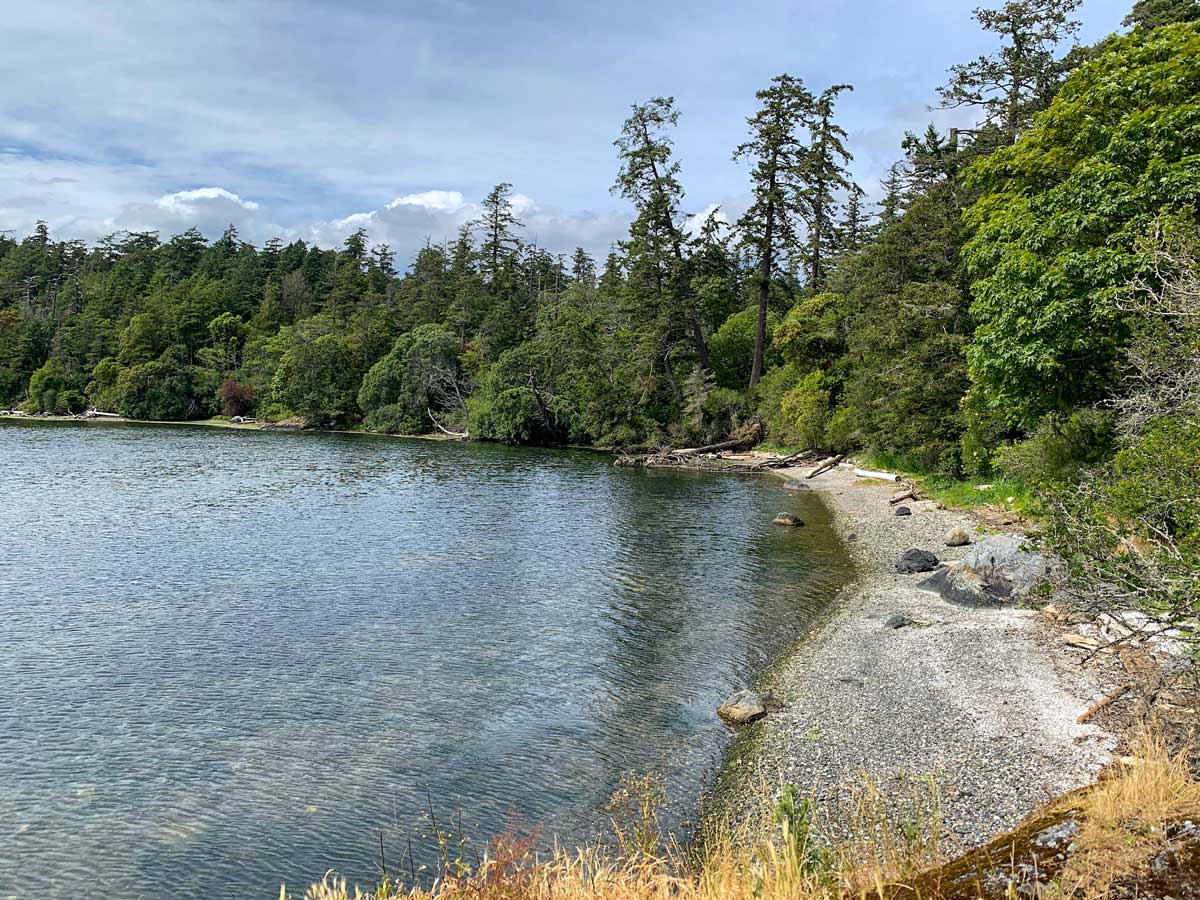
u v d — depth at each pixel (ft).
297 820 28.58
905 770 30.19
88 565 65.98
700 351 188.44
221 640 47.70
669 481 131.44
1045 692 36.06
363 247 431.43
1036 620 46.32
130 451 165.17
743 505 103.30
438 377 252.62
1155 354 44.24
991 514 78.74
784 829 17.44
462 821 28.58
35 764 32.53
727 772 31.91
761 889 16.14
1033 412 68.64
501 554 72.43
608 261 216.13
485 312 287.07
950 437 103.55
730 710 37.04
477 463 158.92
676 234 181.06
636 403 187.01
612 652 46.24
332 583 61.26
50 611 53.01
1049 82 102.78
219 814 28.96
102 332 318.24
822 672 42.09
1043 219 64.18
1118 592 27.14
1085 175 60.29
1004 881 14.01
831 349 160.76
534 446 209.05
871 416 123.95
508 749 34.09
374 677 42.14
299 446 190.19
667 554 72.59
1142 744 25.59
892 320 111.55
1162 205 53.21
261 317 343.67
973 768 29.63
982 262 71.51
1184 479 28.63
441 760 33.06
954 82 108.78
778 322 196.65
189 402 289.94
